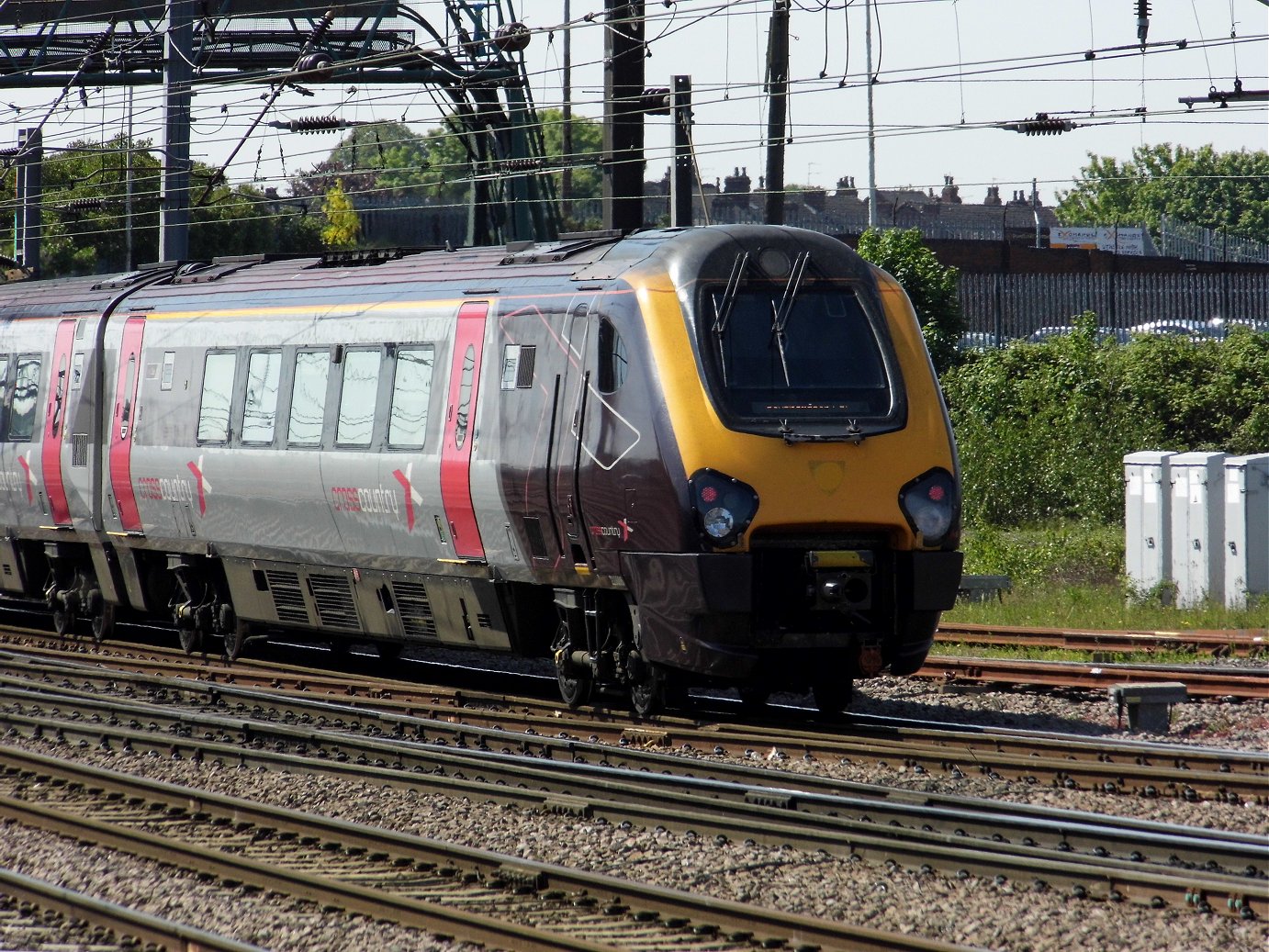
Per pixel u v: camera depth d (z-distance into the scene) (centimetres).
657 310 4312
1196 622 6706
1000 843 2923
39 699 4884
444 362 4938
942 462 4372
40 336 6794
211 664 5959
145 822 3466
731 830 3134
